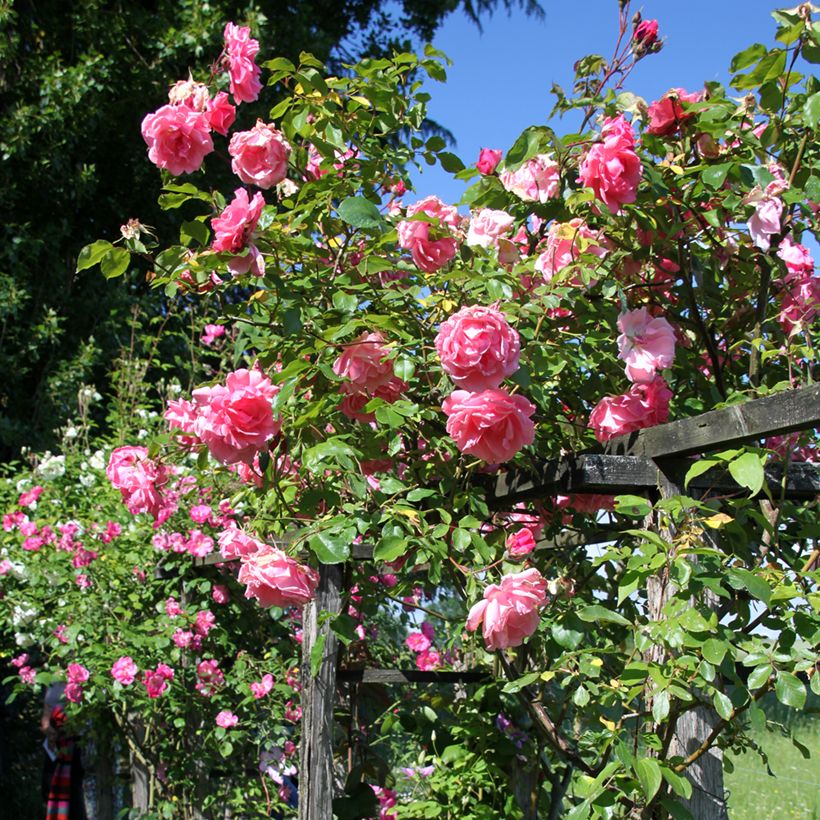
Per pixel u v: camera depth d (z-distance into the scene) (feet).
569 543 9.89
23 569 19.07
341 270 8.66
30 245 33.40
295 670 17.07
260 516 9.49
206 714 17.44
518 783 11.77
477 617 6.63
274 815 17.53
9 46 33.96
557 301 7.45
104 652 17.61
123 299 34.53
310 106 8.37
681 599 6.23
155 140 7.69
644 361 7.11
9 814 26.61
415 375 8.30
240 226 7.05
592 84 8.56
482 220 8.19
